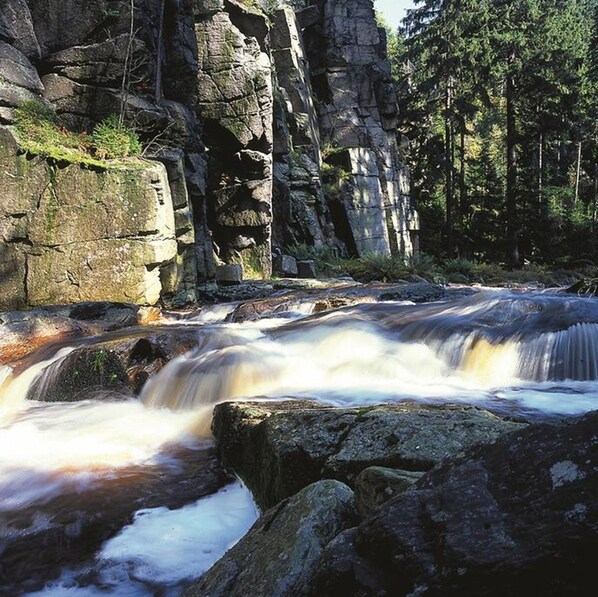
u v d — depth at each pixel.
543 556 1.82
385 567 2.08
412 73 37.91
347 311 9.95
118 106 14.22
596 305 8.41
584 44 46.53
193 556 3.58
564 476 1.96
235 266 16.36
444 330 7.91
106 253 11.55
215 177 19.53
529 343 7.24
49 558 3.56
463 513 2.04
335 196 27.72
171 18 16.38
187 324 10.79
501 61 33.19
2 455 5.16
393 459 3.47
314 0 32.22
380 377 7.07
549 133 36.19
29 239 11.07
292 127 26.86
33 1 13.80
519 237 35.62
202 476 4.75
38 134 11.79
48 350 8.11
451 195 34.25
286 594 2.43
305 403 5.28
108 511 4.12
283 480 3.78
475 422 3.73
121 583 3.33
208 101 19.00
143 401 6.89
